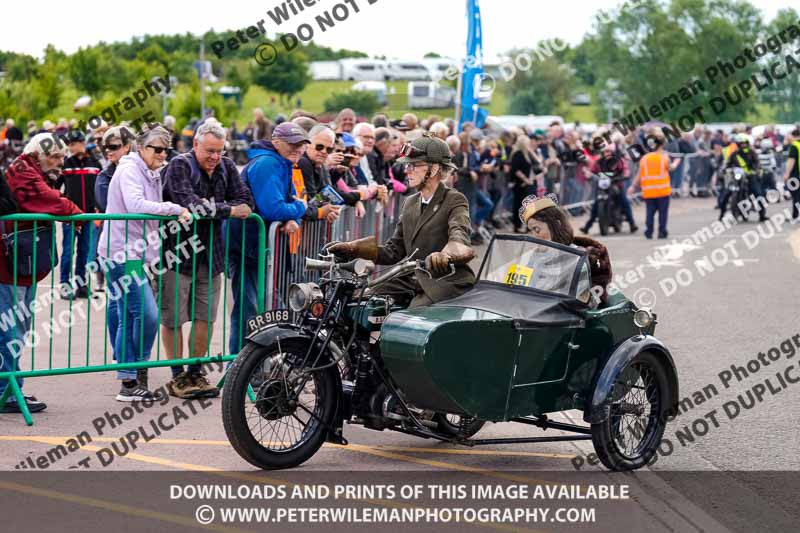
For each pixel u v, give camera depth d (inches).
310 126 357.4
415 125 602.9
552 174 884.0
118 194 295.9
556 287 244.8
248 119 1656.0
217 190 303.1
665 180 798.5
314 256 350.3
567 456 256.1
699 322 446.9
